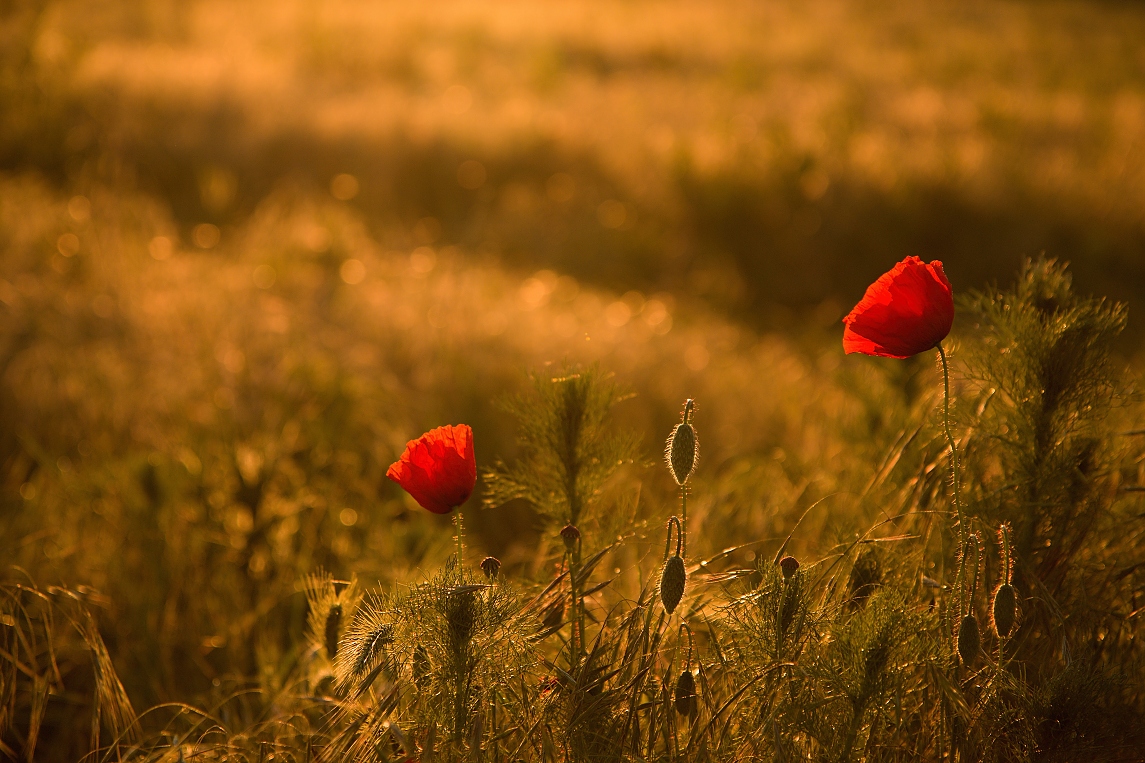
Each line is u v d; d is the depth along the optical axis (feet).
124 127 34.73
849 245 34.32
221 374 15.87
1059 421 6.73
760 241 34.35
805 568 6.22
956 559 6.74
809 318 31.35
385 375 17.03
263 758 6.75
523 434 6.66
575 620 6.07
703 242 34.24
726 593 6.59
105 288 18.84
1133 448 8.03
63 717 9.09
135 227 24.02
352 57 55.36
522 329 19.79
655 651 5.85
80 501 11.66
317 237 25.80
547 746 5.52
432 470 5.50
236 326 17.90
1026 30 87.45
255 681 9.30
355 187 34.47
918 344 5.44
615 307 24.89
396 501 13.12
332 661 6.98
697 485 11.94
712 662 6.21
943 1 102.06
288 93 41.96
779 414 17.38
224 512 11.34
